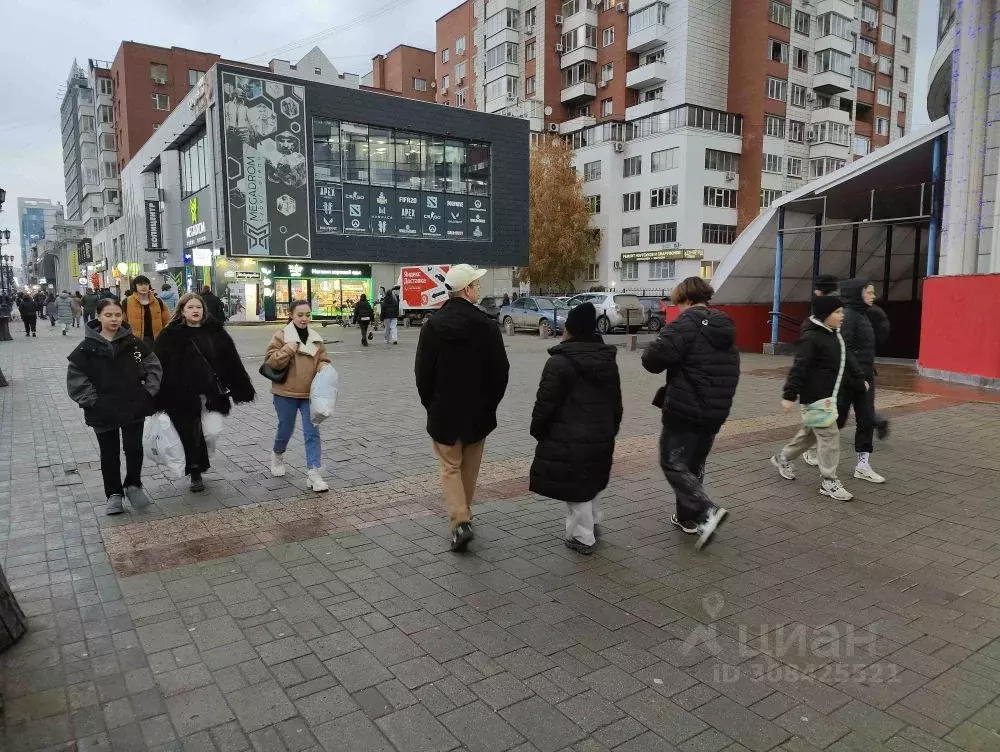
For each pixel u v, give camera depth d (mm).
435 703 2654
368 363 15086
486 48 54250
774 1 43312
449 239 35531
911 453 6574
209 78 29188
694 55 43812
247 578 3812
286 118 30125
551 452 4031
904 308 21172
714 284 17500
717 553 4191
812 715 2580
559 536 4492
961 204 10875
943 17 14562
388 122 32906
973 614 3400
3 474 5938
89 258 75625
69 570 3912
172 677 2836
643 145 43562
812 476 5902
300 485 5633
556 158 43719
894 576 3852
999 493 5340
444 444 4180
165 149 37844
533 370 13688
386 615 3383
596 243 46188
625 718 2561
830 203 16422
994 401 9086
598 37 48906
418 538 4438
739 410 8961
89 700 2674
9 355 16891
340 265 34875
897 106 52875
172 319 5281
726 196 43125
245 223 29547
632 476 5902
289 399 5574
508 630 3230
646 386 11258
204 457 5488
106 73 66750
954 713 2592
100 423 4680
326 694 2715
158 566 3971
